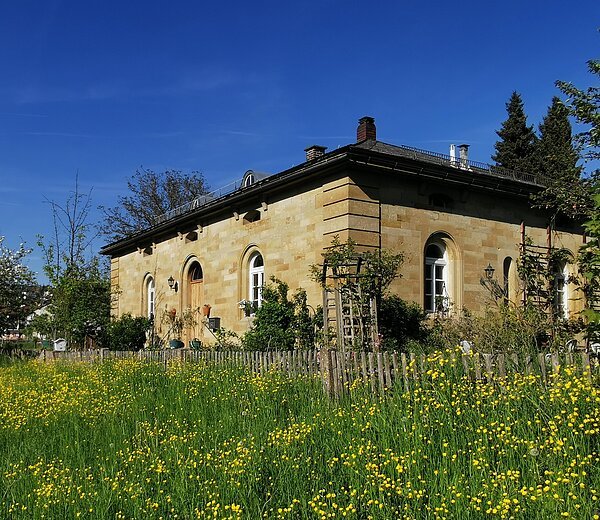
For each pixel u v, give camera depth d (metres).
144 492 6.07
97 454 7.88
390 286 16.95
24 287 26.89
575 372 6.57
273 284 19.22
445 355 8.15
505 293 17.72
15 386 13.53
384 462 5.89
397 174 17.30
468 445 6.17
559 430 5.90
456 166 21.00
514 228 20.48
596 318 6.10
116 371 14.06
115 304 31.62
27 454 8.12
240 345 19.83
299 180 18.08
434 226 18.34
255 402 9.38
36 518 5.77
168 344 25.06
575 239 22.39
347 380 9.22
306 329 16.66
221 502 5.66
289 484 5.88
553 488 4.98
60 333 26.52
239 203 21.25
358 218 16.61
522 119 43.56
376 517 5.07
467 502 5.09
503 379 7.16
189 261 25.06
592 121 15.50
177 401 10.31
